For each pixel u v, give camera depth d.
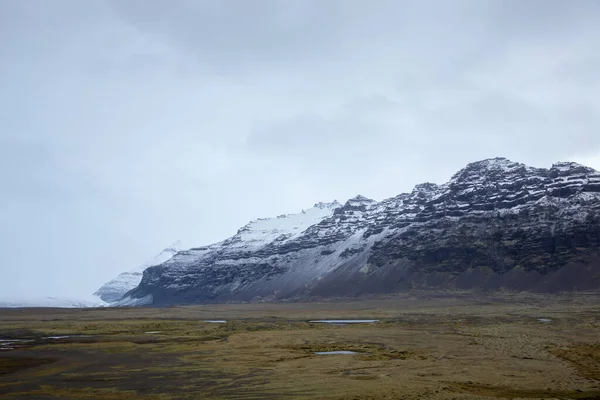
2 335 99.75
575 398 37.66
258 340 78.94
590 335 75.88
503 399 37.19
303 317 159.88
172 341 82.38
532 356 56.88
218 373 50.38
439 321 121.50
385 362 55.22
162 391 42.31
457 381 44.03
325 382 44.62
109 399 39.78
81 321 152.50
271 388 42.59
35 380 48.06
